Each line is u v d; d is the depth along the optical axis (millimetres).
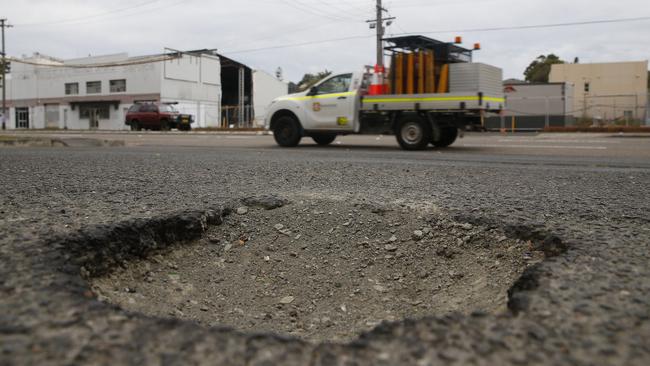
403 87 10828
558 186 4227
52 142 12000
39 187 3902
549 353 1262
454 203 3268
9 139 11711
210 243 2781
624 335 1347
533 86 28594
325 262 2621
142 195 3508
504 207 3105
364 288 2385
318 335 1974
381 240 2791
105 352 1239
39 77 46000
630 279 1748
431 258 2588
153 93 39812
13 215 2676
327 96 11289
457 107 9867
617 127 20328
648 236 2352
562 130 21531
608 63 46062
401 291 2350
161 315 1999
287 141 11766
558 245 2312
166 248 2602
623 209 3055
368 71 11438
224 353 1271
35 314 1421
